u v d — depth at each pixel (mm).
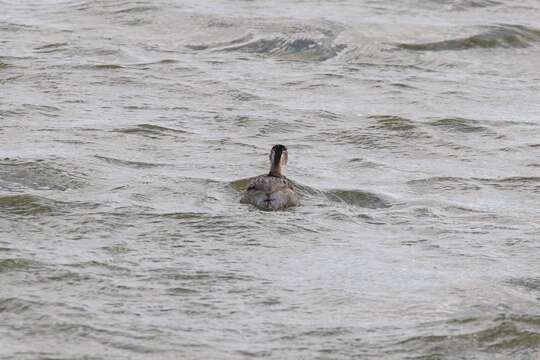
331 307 30578
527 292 32250
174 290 31281
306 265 33719
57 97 53656
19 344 27656
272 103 54750
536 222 38812
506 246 36062
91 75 57844
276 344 28266
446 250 35500
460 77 61656
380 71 61781
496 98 57875
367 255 34750
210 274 32531
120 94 55000
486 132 51219
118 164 43344
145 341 28078
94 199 38750
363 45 64938
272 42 64875
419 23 69250
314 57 63500
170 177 41750
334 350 28109
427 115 53562
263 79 59125
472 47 66438
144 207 38094
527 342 29062
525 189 42875
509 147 48875
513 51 66625
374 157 46875
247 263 33656
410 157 47188
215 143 47312
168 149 46094
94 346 27719
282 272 33062
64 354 27234
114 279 31797
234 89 56750
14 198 38125
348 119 52406
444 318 30078
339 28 66500
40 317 29078
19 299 30047
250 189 39281
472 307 30844
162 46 64750
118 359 27109
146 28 67625
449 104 56125
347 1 73875
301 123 51406
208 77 58719
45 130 47531
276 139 48844
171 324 29094
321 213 38625
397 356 28016
